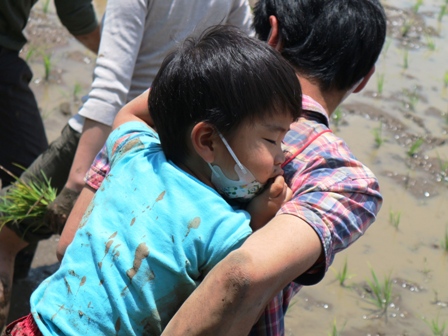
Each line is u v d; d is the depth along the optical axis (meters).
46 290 1.99
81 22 4.17
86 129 3.07
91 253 1.91
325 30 2.15
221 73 1.81
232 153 1.85
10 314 3.86
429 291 4.12
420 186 4.88
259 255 1.66
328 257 1.81
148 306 1.83
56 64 5.67
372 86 5.84
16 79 3.89
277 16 2.22
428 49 6.52
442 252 4.39
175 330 1.68
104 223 1.94
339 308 3.97
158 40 3.15
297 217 1.79
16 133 3.94
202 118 1.84
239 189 1.90
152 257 1.83
